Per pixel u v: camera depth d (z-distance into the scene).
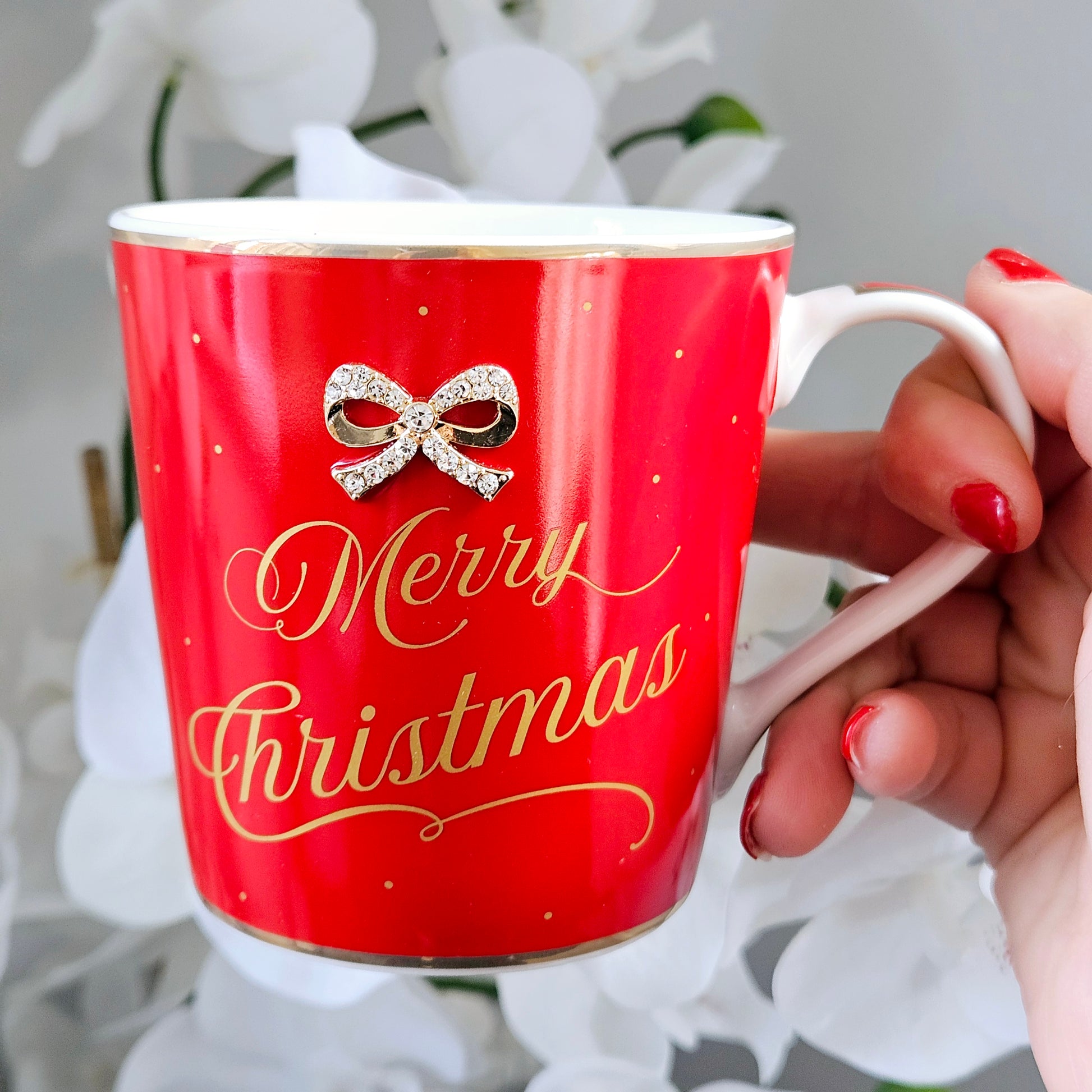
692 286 0.19
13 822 0.34
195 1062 0.34
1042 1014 0.24
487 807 0.20
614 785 0.20
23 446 0.34
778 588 0.31
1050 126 0.34
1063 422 0.24
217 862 0.21
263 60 0.29
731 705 0.24
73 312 0.33
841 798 0.26
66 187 0.32
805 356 0.22
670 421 0.19
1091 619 0.23
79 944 0.35
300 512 0.19
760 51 0.33
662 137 0.33
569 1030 0.33
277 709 0.20
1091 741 0.23
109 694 0.29
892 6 0.33
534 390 0.18
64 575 0.35
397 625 0.19
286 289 0.18
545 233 0.26
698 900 0.29
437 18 0.30
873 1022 0.31
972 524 0.23
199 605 0.20
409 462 0.18
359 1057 0.34
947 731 0.27
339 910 0.20
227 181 0.33
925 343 0.35
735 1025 0.33
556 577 0.19
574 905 0.21
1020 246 0.34
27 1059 0.35
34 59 0.32
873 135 0.34
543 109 0.29
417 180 0.28
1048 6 0.33
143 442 0.20
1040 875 0.26
